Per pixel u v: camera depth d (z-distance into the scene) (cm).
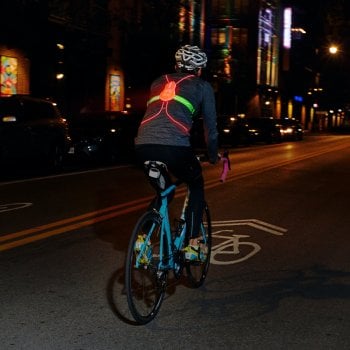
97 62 2725
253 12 5628
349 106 9288
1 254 660
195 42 4409
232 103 5369
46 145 1580
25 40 2286
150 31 2994
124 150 1984
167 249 490
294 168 1806
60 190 1155
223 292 548
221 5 5631
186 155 480
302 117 7981
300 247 739
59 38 2416
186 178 502
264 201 1102
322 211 1009
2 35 2233
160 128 473
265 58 6069
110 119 1984
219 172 1620
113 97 3222
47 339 426
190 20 4338
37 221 843
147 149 475
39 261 634
